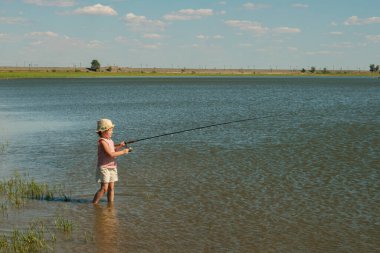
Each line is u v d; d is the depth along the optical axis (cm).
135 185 1390
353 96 6706
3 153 1983
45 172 1595
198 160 1766
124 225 1035
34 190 1310
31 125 3097
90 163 1747
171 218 1084
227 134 2472
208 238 955
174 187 1366
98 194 1205
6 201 1232
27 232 986
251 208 1159
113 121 3281
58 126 3019
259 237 962
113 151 1213
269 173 1536
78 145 2186
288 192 1302
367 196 1255
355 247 909
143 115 3756
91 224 1042
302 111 4059
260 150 1967
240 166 1650
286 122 3045
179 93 7856
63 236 965
